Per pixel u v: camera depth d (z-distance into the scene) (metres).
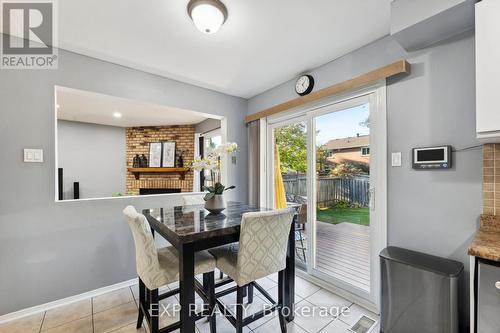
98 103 4.00
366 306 2.10
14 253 1.95
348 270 2.39
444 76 1.67
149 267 1.51
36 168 2.04
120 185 5.96
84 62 2.26
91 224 2.31
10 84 1.94
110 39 2.01
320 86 2.52
